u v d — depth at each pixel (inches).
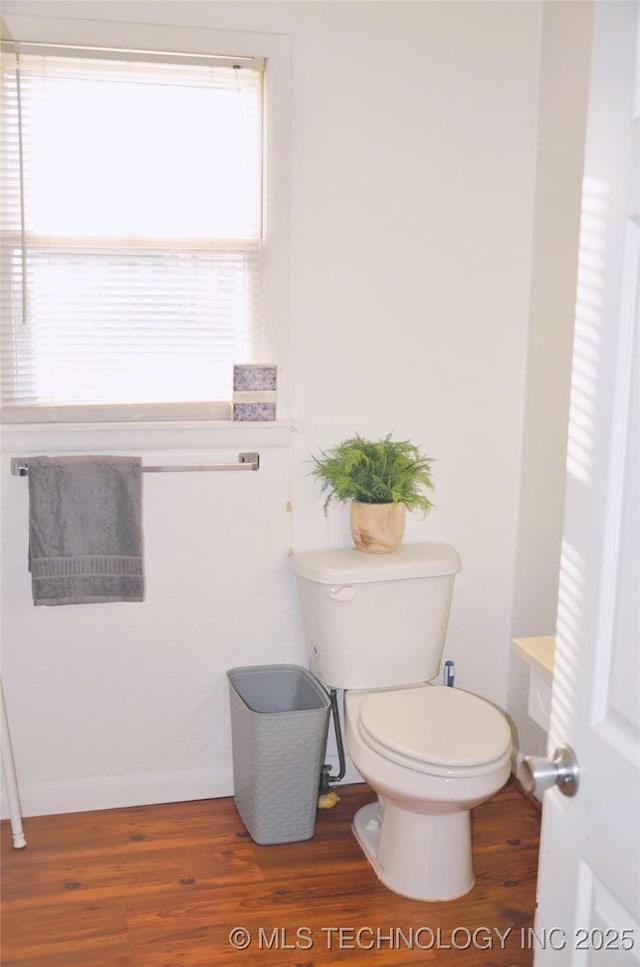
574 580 42.7
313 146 98.1
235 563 103.5
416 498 101.8
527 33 101.6
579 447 42.1
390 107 99.3
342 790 109.4
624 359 38.4
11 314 95.4
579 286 42.0
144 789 105.5
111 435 97.1
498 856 95.5
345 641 97.3
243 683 105.3
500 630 113.1
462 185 102.9
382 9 97.3
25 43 90.4
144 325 98.9
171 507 100.6
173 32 92.6
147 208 97.2
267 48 94.7
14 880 90.5
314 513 104.7
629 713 38.2
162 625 102.8
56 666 100.7
